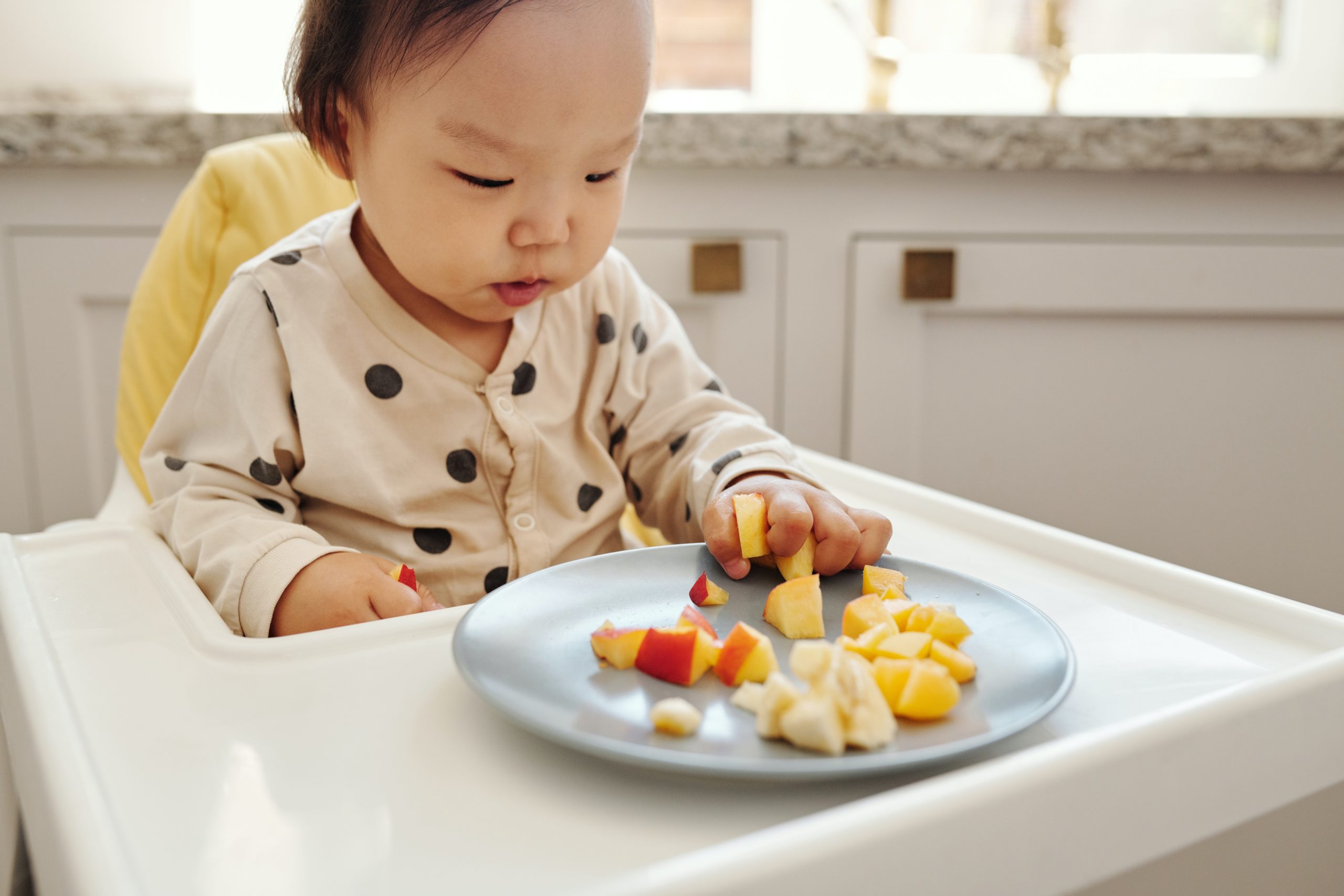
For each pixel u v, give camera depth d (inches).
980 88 63.6
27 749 13.1
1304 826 13.4
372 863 10.6
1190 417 51.0
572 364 31.0
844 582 19.5
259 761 12.6
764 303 49.5
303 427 26.4
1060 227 49.0
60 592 19.2
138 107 57.3
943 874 10.2
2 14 55.5
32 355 48.0
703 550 20.7
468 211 23.4
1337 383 50.6
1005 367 50.5
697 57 64.1
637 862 10.8
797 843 9.6
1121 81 63.4
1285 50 63.1
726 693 14.3
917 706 13.1
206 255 32.9
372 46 23.0
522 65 21.5
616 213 25.4
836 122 46.9
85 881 9.7
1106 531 52.1
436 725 13.6
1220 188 48.6
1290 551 52.3
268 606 21.4
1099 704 14.3
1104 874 11.3
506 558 28.7
